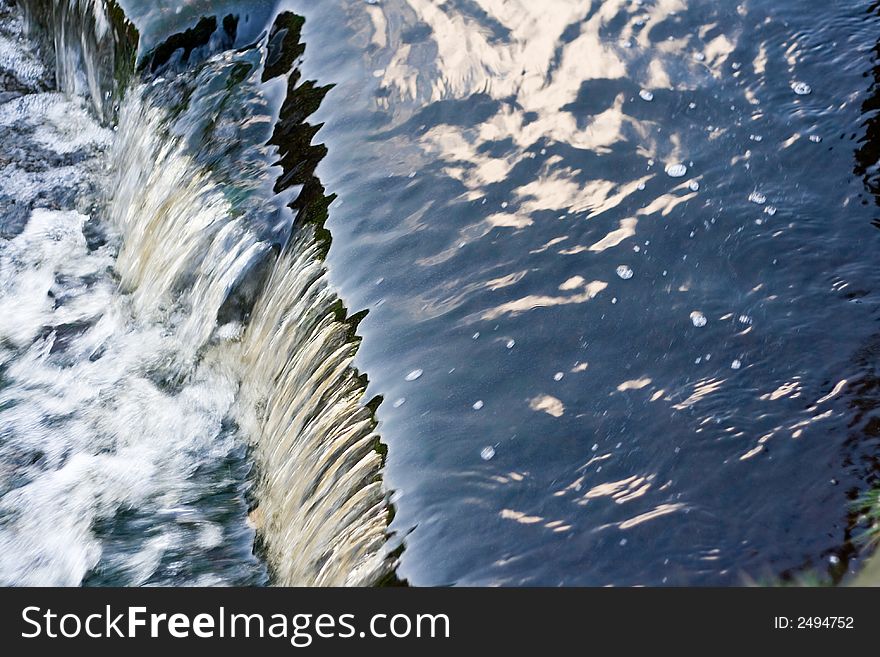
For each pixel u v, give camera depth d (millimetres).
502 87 4965
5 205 6082
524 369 3650
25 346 5242
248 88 5488
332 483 3615
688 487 3186
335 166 4754
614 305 3836
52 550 4219
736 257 3949
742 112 4613
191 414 4738
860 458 3172
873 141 4375
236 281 4727
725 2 5262
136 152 5809
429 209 4410
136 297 5395
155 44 5832
